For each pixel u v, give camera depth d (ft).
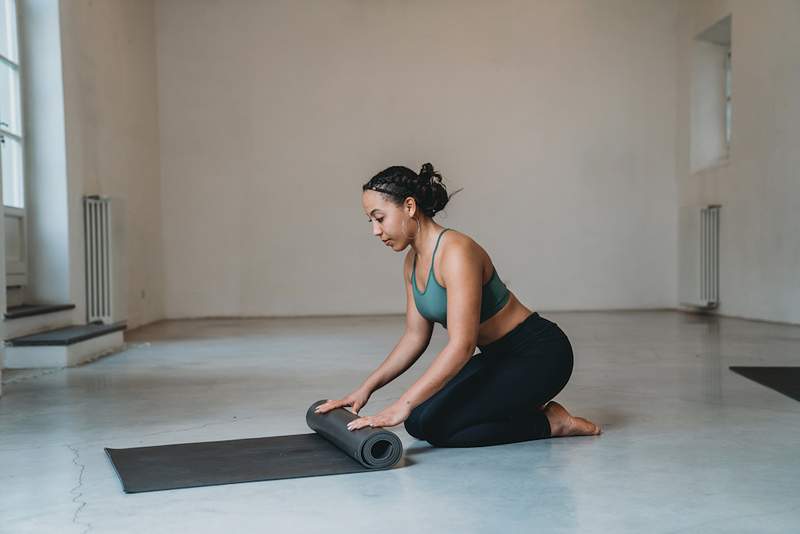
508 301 8.97
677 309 33.63
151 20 30.89
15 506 6.87
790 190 25.00
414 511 6.55
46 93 20.16
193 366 16.62
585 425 9.41
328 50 32.53
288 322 28.96
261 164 32.32
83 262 21.38
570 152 33.37
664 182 33.73
